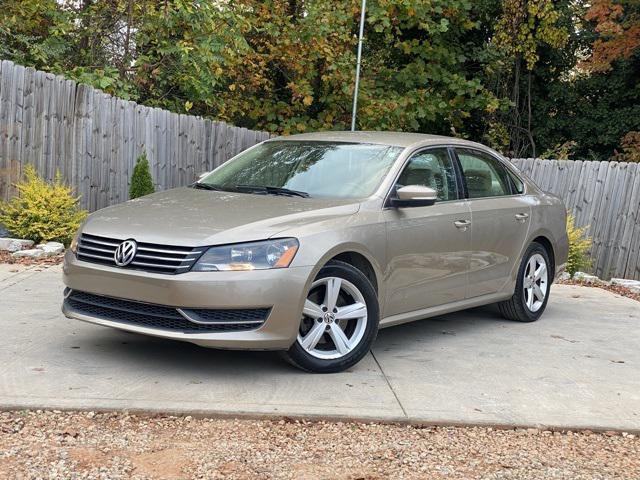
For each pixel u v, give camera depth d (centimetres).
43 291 732
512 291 716
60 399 448
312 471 387
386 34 1705
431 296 613
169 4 1350
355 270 535
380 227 557
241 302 480
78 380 488
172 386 488
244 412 447
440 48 1809
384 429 449
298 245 500
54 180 1024
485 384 536
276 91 1630
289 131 1534
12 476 360
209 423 439
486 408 485
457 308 648
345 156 621
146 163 1042
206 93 1411
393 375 543
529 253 734
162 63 1402
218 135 1238
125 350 562
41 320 630
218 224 506
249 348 489
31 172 962
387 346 627
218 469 382
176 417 443
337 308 534
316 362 526
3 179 976
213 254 484
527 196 746
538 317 757
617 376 577
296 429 439
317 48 1498
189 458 392
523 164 1337
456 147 678
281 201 560
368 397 490
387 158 610
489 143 2031
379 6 1606
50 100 1010
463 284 647
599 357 629
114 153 1088
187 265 482
